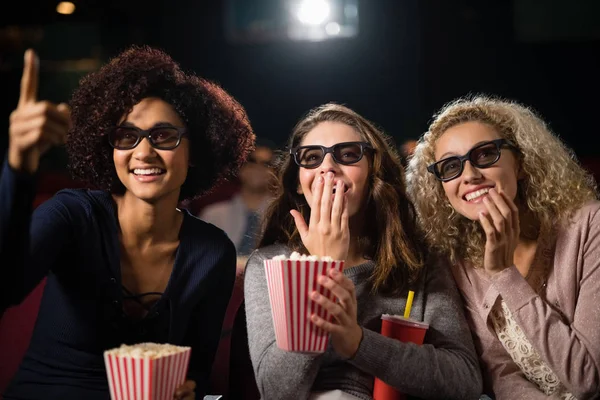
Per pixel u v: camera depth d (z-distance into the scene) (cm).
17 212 123
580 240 176
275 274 130
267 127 588
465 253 188
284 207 190
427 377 153
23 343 200
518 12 529
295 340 131
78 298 158
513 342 175
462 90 542
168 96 161
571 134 533
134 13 569
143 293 164
